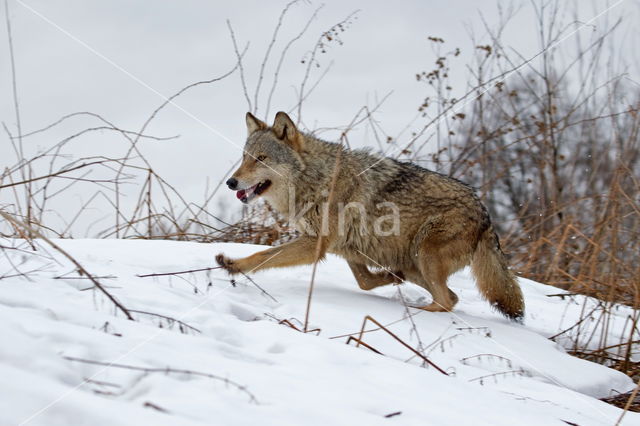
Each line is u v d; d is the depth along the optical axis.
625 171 10.69
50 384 3.65
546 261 12.64
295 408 4.10
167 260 8.53
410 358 6.34
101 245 8.88
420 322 7.82
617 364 8.53
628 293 10.73
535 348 7.79
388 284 9.33
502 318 9.27
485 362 6.93
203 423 3.60
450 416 4.50
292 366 5.03
